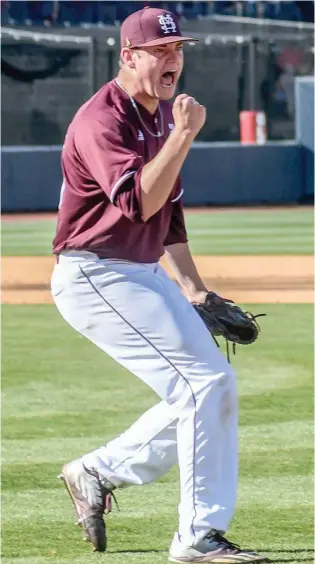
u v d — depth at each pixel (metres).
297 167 60.25
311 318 26.36
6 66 62.66
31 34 56.25
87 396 18.38
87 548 10.84
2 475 13.68
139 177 9.19
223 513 10.03
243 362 21.09
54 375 20.16
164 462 10.65
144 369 10.07
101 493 10.70
